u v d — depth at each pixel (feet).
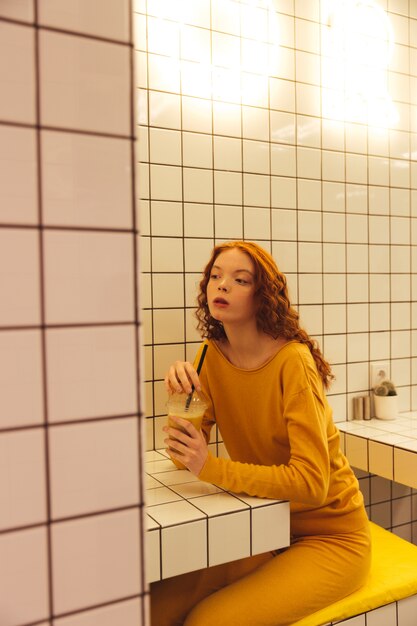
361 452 6.59
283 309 4.94
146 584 1.92
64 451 1.76
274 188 6.68
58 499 1.76
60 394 1.75
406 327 7.76
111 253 1.83
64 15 1.73
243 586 4.42
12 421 1.68
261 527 4.31
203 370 5.46
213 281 4.96
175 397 4.76
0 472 1.67
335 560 4.57
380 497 7.58
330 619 4.46
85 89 1.77
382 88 7.49
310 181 6.94
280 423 4.83
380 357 7.57
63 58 1.74
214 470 4.41
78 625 1.80
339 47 7.13
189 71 6.08
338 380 7.25
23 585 1.71
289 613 4.33
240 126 6.42
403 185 7.70
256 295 4.87
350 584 4.59
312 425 4.50
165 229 6.01
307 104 6.89
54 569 1.76
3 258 1.66
